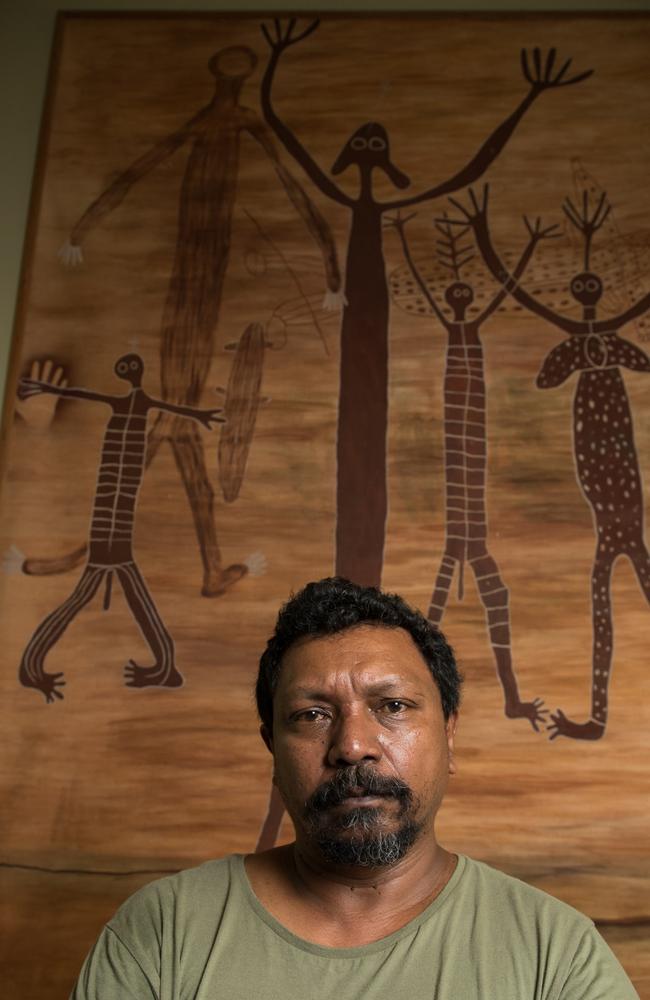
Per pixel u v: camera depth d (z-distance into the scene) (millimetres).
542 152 2883
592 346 2695
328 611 1475
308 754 1384
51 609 2564
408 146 2920
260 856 1538
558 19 3000
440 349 2723
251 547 2596
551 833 2328
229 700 2480
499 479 2604
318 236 2854
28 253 2855
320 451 2662
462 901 1405
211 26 3082
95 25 3090
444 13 3035
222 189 2910
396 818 1354
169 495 2650
